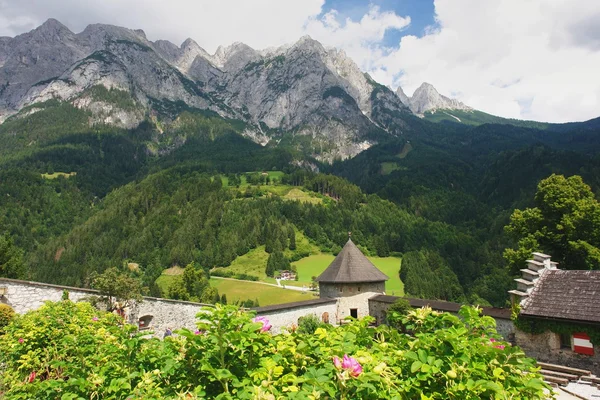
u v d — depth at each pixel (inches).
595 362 584.4
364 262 1352.1
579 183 1138.0
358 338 197.8
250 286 3161.9
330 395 143.4
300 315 1141.7
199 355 172.9
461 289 3267.7
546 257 730.2
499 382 158.9
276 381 156.9
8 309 612.4
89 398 189.0
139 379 195.2
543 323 641.6
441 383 160.7
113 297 829.2
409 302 1104.8
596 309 596.4
